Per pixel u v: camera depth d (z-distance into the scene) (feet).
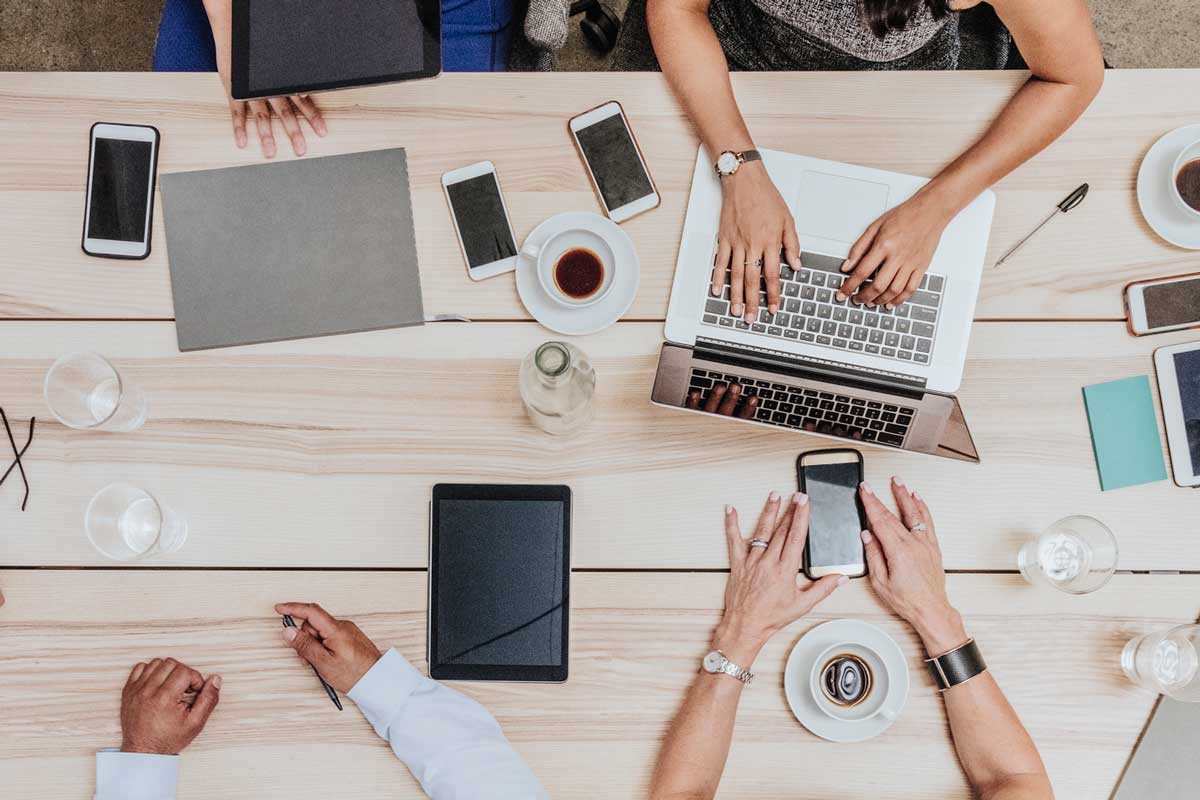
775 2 3.99
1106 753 3.29
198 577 3.39
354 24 3.29
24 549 3.38
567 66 6.09
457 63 4.43
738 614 3.29
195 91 3.55
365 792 3.30
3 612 3.35
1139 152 3.52
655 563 3.42
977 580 3.40
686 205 3.55
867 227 3.49
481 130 3.55
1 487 3.41
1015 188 3.52
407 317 3.49
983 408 3.46
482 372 3.49
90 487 3.43
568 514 3.39
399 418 3.47
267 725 3.31
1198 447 3.39
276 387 3.47
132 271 3.50
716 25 4.35
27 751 3.29
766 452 3.47
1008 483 3.44
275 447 3.45
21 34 6.09
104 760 3.20
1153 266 3.50
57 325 3.48
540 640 3.34
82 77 3.52
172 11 4.45
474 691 3.34
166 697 3.20
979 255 3.47
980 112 3.54
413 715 3.22
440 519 3.38
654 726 3.32
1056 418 3.45
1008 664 3.35
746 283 3.41
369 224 3.52
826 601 3.40
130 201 3.50
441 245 3.52
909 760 3.29
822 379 3.39
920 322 3.43
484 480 3.45
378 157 3.53
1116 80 3.53
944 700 3.30
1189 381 3.41
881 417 3.41
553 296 3.39
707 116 3.48
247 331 3.47
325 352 3.49
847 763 3.30
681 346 3.42
